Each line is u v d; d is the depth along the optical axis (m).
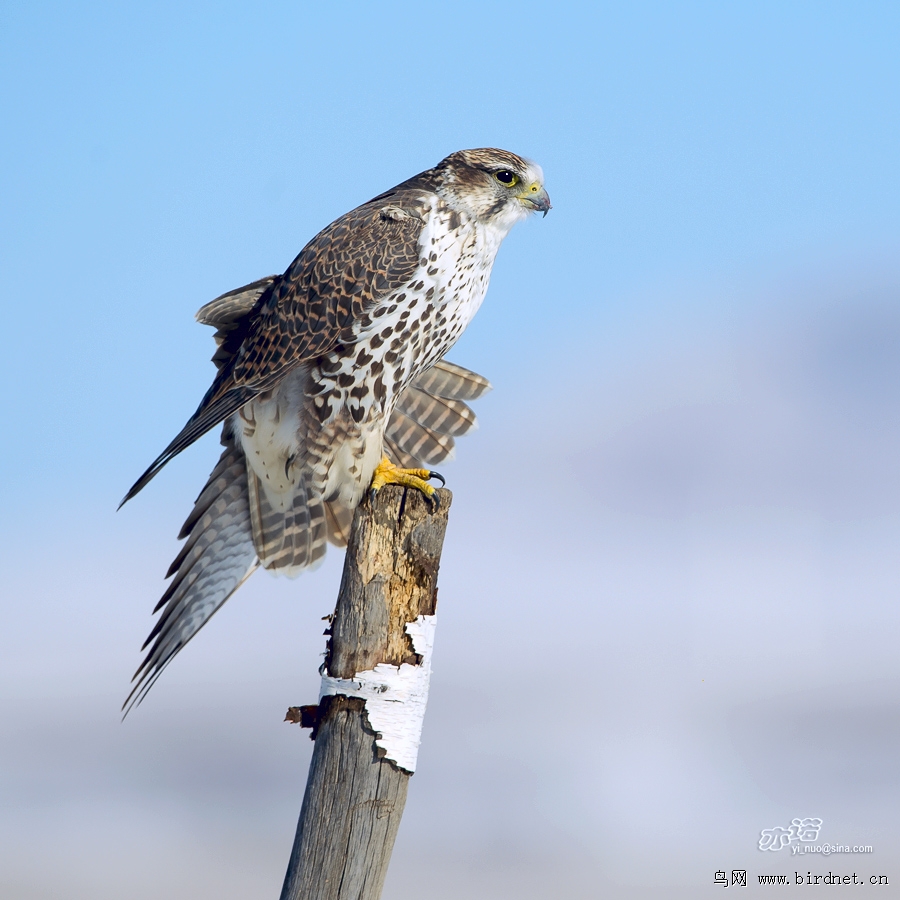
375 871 7.92
